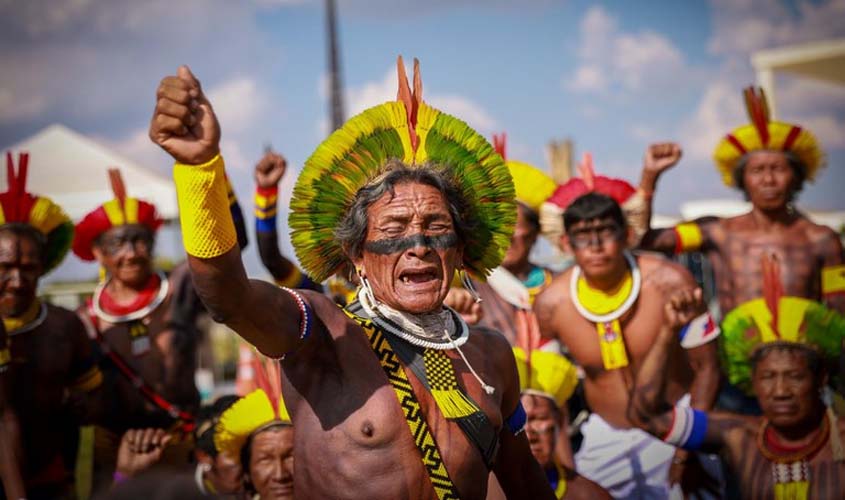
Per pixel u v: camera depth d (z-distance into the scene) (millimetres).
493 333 3051
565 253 6395
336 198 2855
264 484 4531
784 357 4816
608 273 5551
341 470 2611
